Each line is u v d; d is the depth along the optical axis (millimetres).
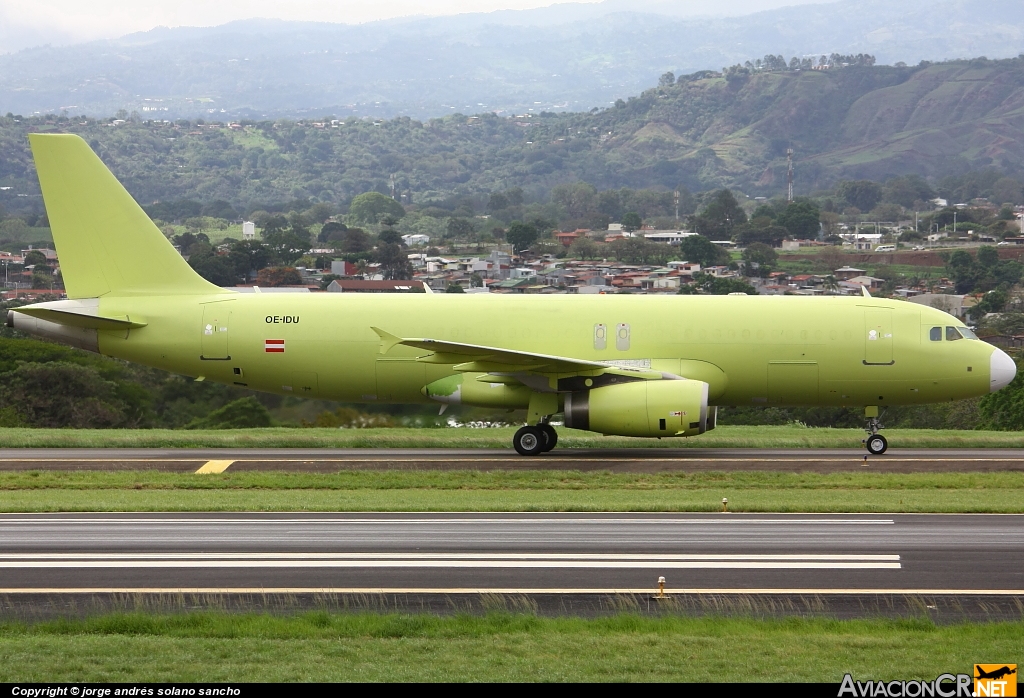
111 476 111500
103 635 61125
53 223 136375
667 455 130750
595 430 126812
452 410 178750
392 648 58844
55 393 192750
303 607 66938
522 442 129625
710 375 131875
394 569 75125
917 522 90500
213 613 64250
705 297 135875
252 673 54781
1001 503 97375
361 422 175375
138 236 137500
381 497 101125
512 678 54312
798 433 153125
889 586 71688
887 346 130625
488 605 67312
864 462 123625
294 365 135125
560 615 65750
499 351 122125
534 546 81562
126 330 136250
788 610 66875
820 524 89750
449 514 93438
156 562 76688
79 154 136000
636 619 63281
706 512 94938
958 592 70500
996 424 192750
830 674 55250
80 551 79625
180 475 112625
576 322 133250
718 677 54656
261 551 79812
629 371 127375
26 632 61562
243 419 181625
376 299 136500
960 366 130500
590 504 96562
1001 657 57656
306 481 109312
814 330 131375
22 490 104875
